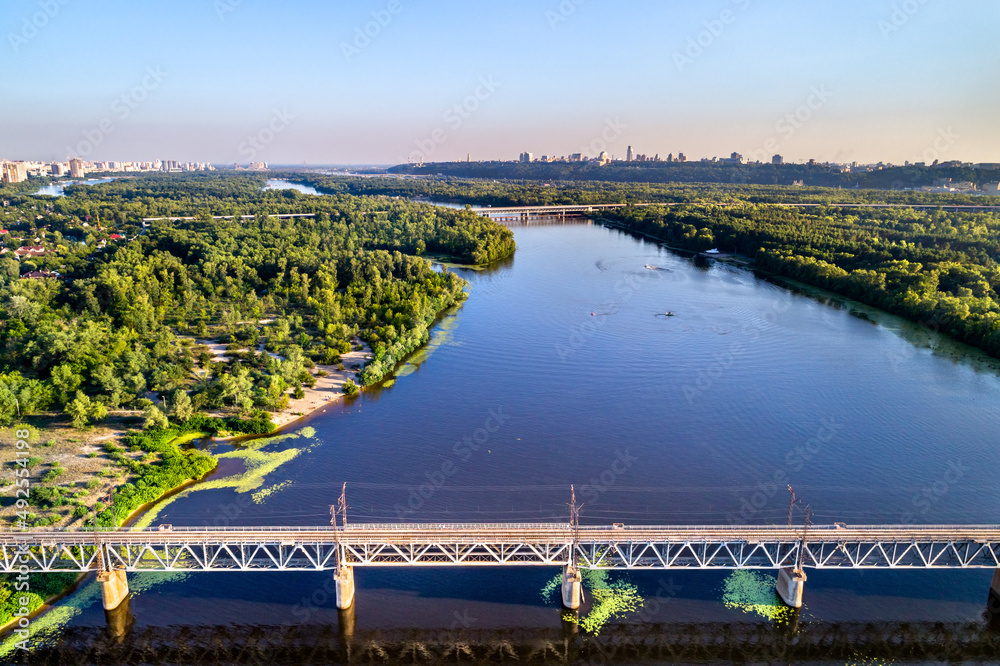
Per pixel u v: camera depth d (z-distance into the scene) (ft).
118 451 455.63
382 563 320.09
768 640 312.09
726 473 458.91
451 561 319.47
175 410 506.07
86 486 412.57
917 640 311.47
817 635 314.14
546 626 321.11
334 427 523.70
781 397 591.37
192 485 433.89
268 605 333.83
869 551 321.11
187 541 318.65
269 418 522.88
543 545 327.67
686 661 301.63
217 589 343.87
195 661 298.15
